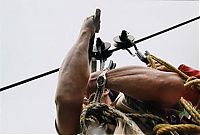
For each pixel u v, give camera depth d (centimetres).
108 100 186
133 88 159
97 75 167
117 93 191
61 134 161
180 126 160
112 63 184
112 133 159
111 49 192
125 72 162
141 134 155
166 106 163
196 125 164
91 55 185
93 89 166
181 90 159
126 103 171
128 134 156
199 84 176
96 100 163
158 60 186
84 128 158
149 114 165
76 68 157
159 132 158
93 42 175
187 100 180
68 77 156
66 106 152
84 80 156
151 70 162
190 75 188
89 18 174
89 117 163
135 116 165
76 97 153
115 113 162
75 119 155
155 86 157
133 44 196
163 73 160
